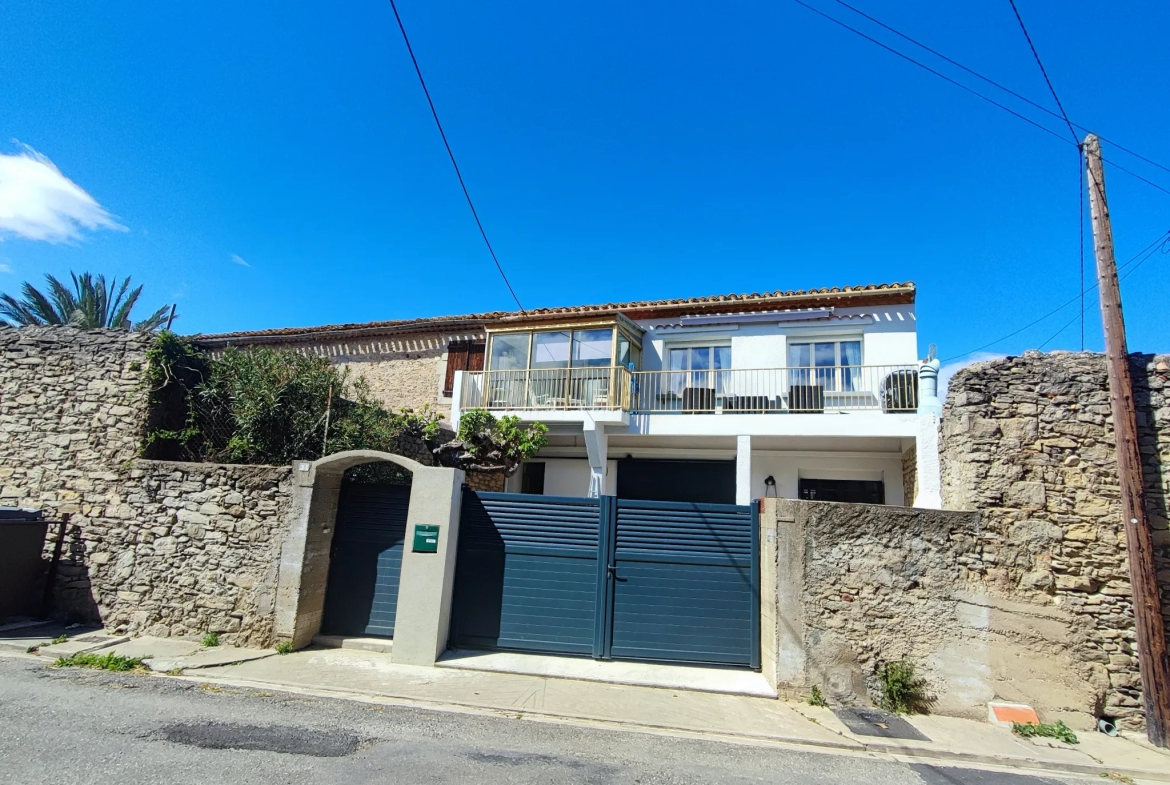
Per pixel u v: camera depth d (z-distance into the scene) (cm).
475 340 1544
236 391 863
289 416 888
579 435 1379
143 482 753
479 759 429
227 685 566
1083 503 596
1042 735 536
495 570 723
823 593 617
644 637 689
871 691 590
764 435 1149
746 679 644
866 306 1258
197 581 715
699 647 682
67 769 365
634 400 1338
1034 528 600
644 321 1412
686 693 609
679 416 1210
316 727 471
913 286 1209
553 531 723
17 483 785
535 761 432
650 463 1416
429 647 659
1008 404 633
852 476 1288
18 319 1819
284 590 692
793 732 521
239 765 388
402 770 399
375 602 736
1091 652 569
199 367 877
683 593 695
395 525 755
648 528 713
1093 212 632
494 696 571
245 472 732
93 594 736
